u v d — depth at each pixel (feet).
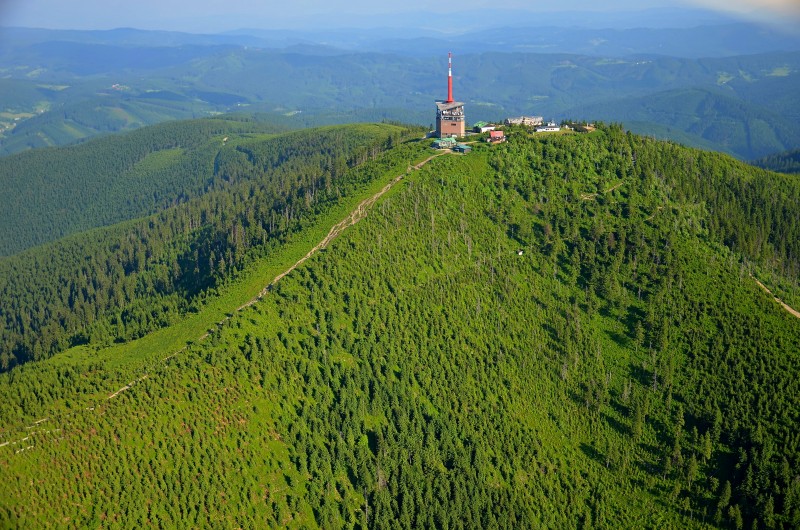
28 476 618.44
